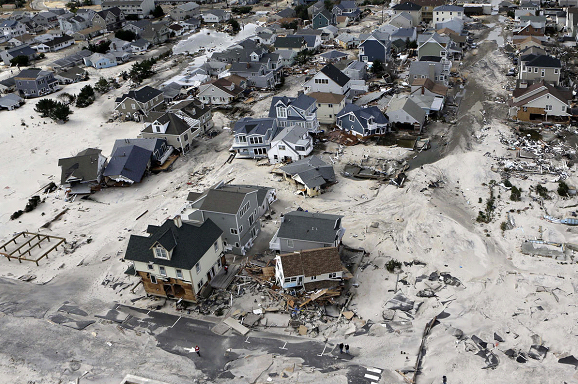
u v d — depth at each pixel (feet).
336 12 554.05
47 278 181.16
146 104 325.01
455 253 175.73
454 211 201.05
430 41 371.15
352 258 176.55
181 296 164.45
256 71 371.56
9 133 308.81
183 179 245.86
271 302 160.04
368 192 221.25
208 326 152.76
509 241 180.75
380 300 158.20
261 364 137.49
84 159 243.60
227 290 166.61
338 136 276.62
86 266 185.98
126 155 247.09
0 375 140.77
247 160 260.01
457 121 286.66
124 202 229.25
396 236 187.83
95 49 492.95
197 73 396.78
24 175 260.01
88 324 157.38
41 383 137.18
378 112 274.77
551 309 147.84
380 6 625.41
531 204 201.77
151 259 157.79
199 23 588.91
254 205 190.70
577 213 194.18
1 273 185.16
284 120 274.57
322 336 146.30
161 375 136.36
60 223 216.13
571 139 255.29
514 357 133.80
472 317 148.05
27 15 651.66
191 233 162.91
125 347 147.33
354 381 130.11
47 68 454.40
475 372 130.21
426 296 157.58
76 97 369.91
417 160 247.09
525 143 253.85
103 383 135.54
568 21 437.58
